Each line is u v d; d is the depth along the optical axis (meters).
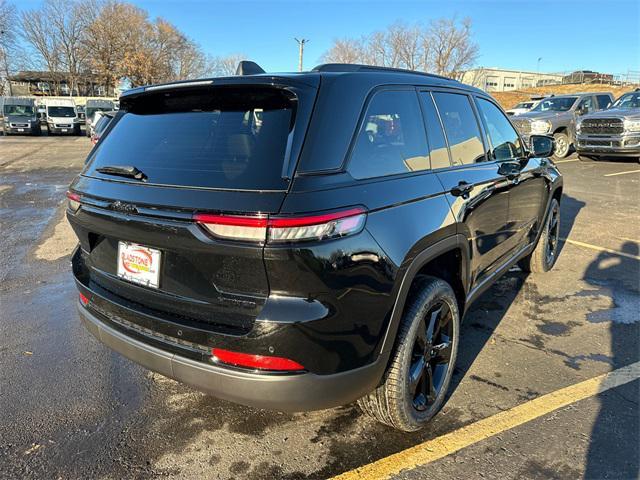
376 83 2.38
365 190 2.06
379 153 2.27
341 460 2.34
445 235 2.53
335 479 2.22
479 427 2.56
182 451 2.42
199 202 1.90
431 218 2.41
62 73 65.06
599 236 6.30
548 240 4.87
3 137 29.17
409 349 2.32
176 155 2.19
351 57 51.97
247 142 2.03
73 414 2.71
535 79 68.88
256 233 1.77
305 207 1.80
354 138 2.12
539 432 2.51
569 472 2.23
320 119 2.01
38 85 73.12
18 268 5.25
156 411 2.74
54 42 63.50
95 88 65.81
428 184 2.50
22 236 6.60
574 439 2.46
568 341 3.51
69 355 3.38
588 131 12.98
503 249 3.63
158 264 2.11
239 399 1.94
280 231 1.76
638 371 3.10
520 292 4.47
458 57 47.81
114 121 2.72
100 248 2.46
